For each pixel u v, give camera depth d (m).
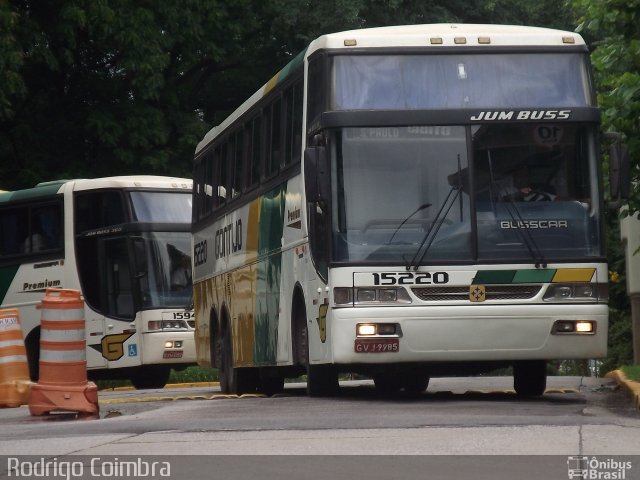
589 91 52.03
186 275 102.56
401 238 49.91
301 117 55.78
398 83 51.38
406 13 135.62
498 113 51.03
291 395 64.62
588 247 50.47
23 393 60.25
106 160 127.56
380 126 50.66
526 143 51.06
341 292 49.59
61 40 119.25
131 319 101.44
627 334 102.75
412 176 50.41
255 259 65.62
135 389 103.06
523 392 57.12
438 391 66.44
